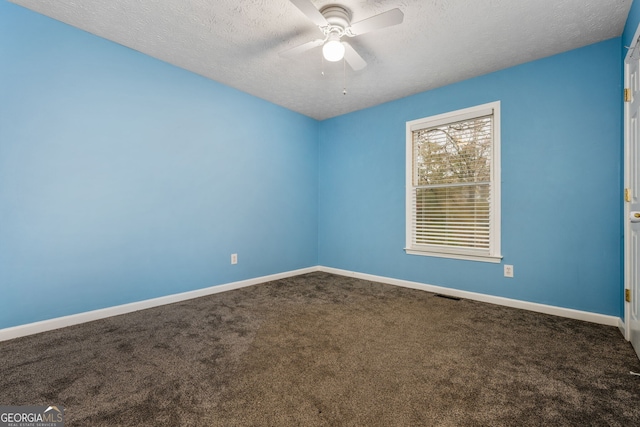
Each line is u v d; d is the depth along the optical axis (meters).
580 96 2.40
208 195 3.11
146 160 2.64
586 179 2.38
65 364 1.65
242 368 1.61
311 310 2.59
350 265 4.06
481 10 1.97
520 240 2.68
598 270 2.32
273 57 2.65
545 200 2.56
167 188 2.79
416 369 1.60
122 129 2.49
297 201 4.11
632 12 1.88
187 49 2.53
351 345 1.90
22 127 2.03
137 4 1.96
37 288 2.09
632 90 1.97
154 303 2.69
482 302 2.84
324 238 4.40
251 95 3.49
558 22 2.09
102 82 2.38
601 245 2.31
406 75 2.93
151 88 2.66
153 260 2.70
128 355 1.76
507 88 2.75
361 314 2.49
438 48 2.44
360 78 3.02
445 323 2.28
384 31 2.21
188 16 2.08
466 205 3.04
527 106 2.65
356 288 3.37
